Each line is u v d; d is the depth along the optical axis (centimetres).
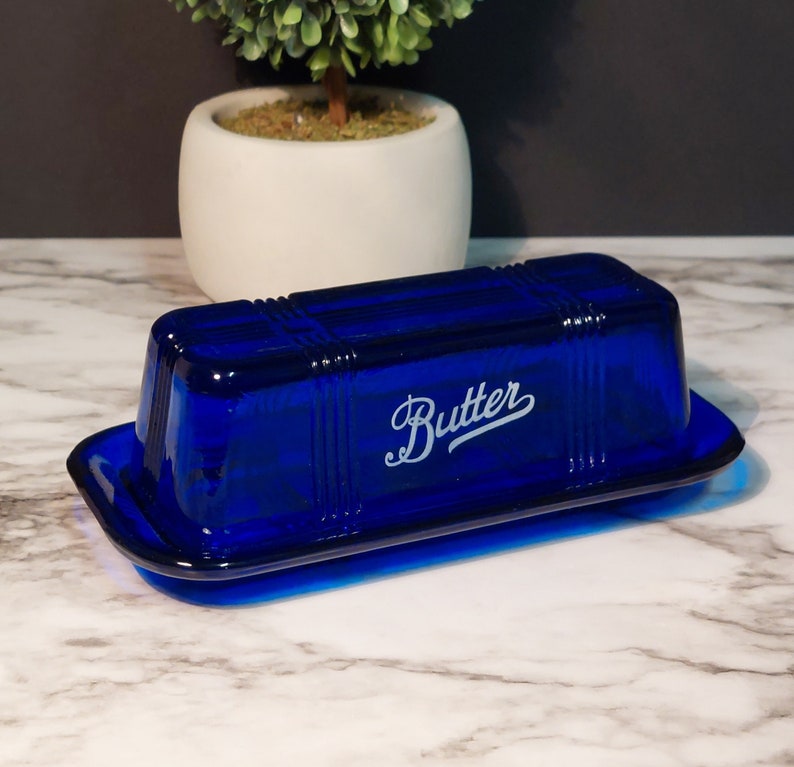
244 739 50
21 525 65
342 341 59
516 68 95
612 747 50
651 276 95
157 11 92
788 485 69
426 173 81
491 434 61
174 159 97
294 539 58
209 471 56
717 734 51
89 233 100
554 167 99
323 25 80
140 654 55
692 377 80
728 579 61
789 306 91
